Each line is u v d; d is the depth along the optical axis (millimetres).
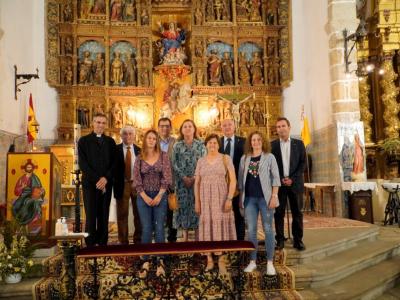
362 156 10742
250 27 13305
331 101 11195
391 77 12531
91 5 12844
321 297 5137
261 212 5410
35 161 6078
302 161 6270
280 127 6250
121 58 13047
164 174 5328
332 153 11188
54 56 12398
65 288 4023
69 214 10500
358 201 10305
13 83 10117
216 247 4332
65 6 12648
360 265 6457
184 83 13000
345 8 10977
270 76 13305
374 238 8234
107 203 5988
